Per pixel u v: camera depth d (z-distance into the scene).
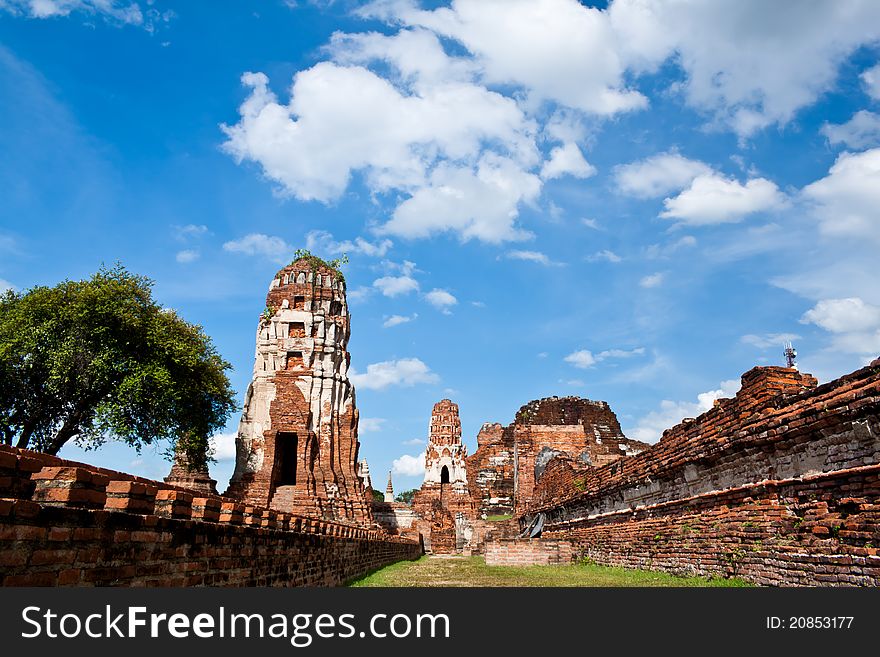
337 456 34.72
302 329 36.78
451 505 60.69
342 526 19.64
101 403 27.41
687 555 18.73
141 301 30.95
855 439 12.38
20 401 28.42
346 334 37.94
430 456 62.97
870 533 11.58
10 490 6.17
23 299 29.03
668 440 21.41
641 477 23.55
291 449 36.78
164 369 28.59
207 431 33.41
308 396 34.97
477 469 74.38
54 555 5.77
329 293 37.47
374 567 26.48
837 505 12.70
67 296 28.53
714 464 18.16
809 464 13.84
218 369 35.16
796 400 14.38
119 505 7.25
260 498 32.47
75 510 6.07
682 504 20.05
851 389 12.50
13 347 26.84
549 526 39.03
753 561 15.14
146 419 29.44
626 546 23.89
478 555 45.91
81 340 27.72
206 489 32.09
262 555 11.47
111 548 6.60
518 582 19.30
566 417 74.62
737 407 16.72
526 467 65.44
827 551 12.69
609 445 72.31
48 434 29.53
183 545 8.20
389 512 55.00
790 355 22.17
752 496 15.82
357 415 36.81
